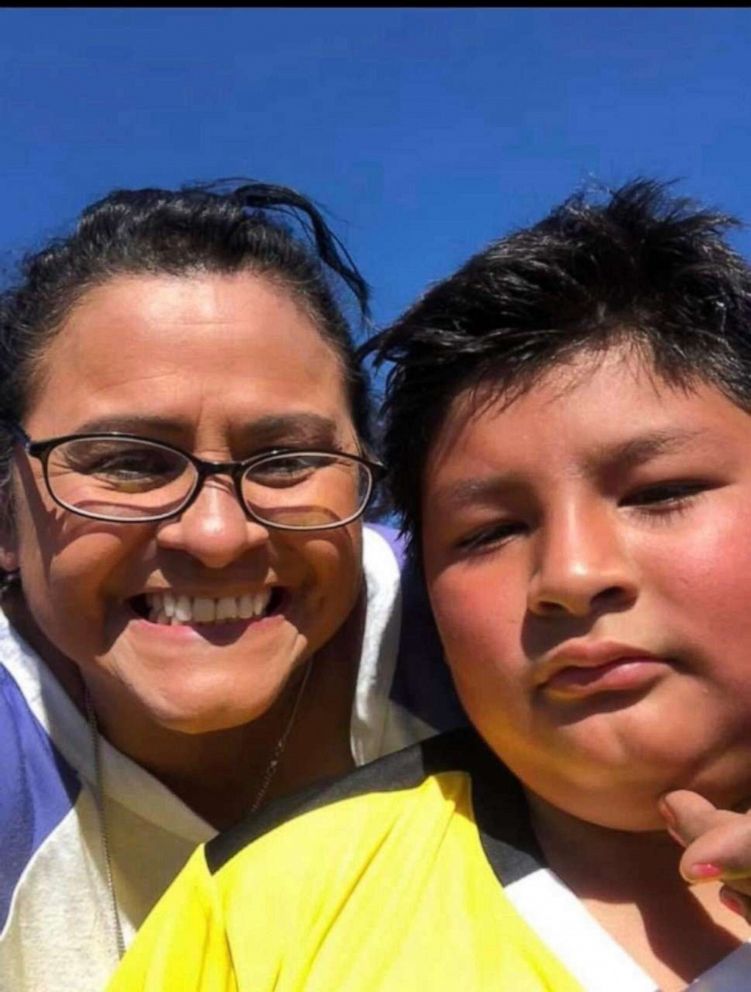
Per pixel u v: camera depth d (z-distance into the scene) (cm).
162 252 49
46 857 51
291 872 41
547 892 39
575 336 40
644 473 38
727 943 38
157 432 47
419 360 44
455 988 36
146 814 53
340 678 56
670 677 38
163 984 40
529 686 39
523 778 41
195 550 46
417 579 52
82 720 53
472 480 41
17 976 50
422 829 42
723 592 37
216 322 48
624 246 42
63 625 49
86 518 47
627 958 37
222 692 48
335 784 46
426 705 54
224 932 40
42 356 49
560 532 38
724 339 40
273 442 48
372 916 39
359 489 51
